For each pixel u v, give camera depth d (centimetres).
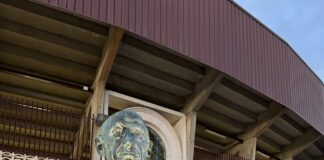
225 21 1767
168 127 1727
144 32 1513
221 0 1772
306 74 2214
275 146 2345
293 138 2352
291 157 2345
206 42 1675
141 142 1058
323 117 2352
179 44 1594
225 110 1984
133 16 1501
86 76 1662
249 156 2027
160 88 1797
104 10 1448
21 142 1709
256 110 2031
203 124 1998
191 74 1766
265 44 1927
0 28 1490
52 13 1486
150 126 1702
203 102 1775
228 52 1738
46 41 1544
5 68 1573
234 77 1734
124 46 1602
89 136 1531
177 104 1836
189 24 1641
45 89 1664
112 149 1041
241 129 2086
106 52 1538
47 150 1731
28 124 1670
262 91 1845
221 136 2080
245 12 1858
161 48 1645
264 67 1888
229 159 1858
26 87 1655
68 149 1714
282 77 1981
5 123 1627
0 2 1424
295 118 2164
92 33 1547
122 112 1091
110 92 1620
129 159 1020
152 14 1548
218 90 1869
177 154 1717
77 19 1519
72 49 1577
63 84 1630
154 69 1734
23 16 1482
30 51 1577
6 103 1538
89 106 1650
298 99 2080
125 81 1730
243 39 1820
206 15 1706
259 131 2036
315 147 2562
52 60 1603
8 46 1549
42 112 1602
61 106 1727
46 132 1692
